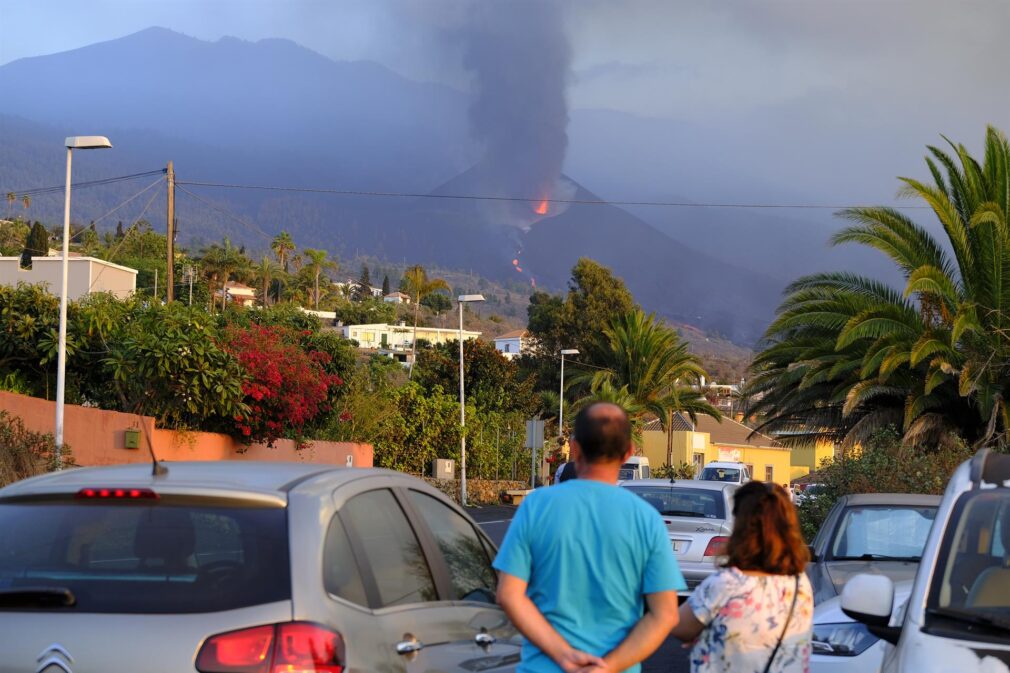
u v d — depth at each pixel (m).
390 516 4.98
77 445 22.34
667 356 63.62
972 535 4.80
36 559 4.09
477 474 47.75
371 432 36.41
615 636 4.03
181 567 4.00
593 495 4.11
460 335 43.81
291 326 34.97
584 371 73.69
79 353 24.14
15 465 18.80
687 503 14.28
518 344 136.50
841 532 9.35
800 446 28.75
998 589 4.55
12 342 23.89
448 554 5.45
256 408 25.98
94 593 3.92
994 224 22.53
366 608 4.28
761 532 4.58
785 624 4.53
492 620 5.48
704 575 13.34
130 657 3.75
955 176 23.70
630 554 4.04
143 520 4.18
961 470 5.30
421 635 4.62
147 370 23.28
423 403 42.62
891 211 24.23
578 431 4.26
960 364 22.80
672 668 10.48
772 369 26.59
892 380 24.23
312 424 29.88
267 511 4.20
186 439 23.80
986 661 4.09
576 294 80.00
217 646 3.78
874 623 4.83
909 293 22.05
